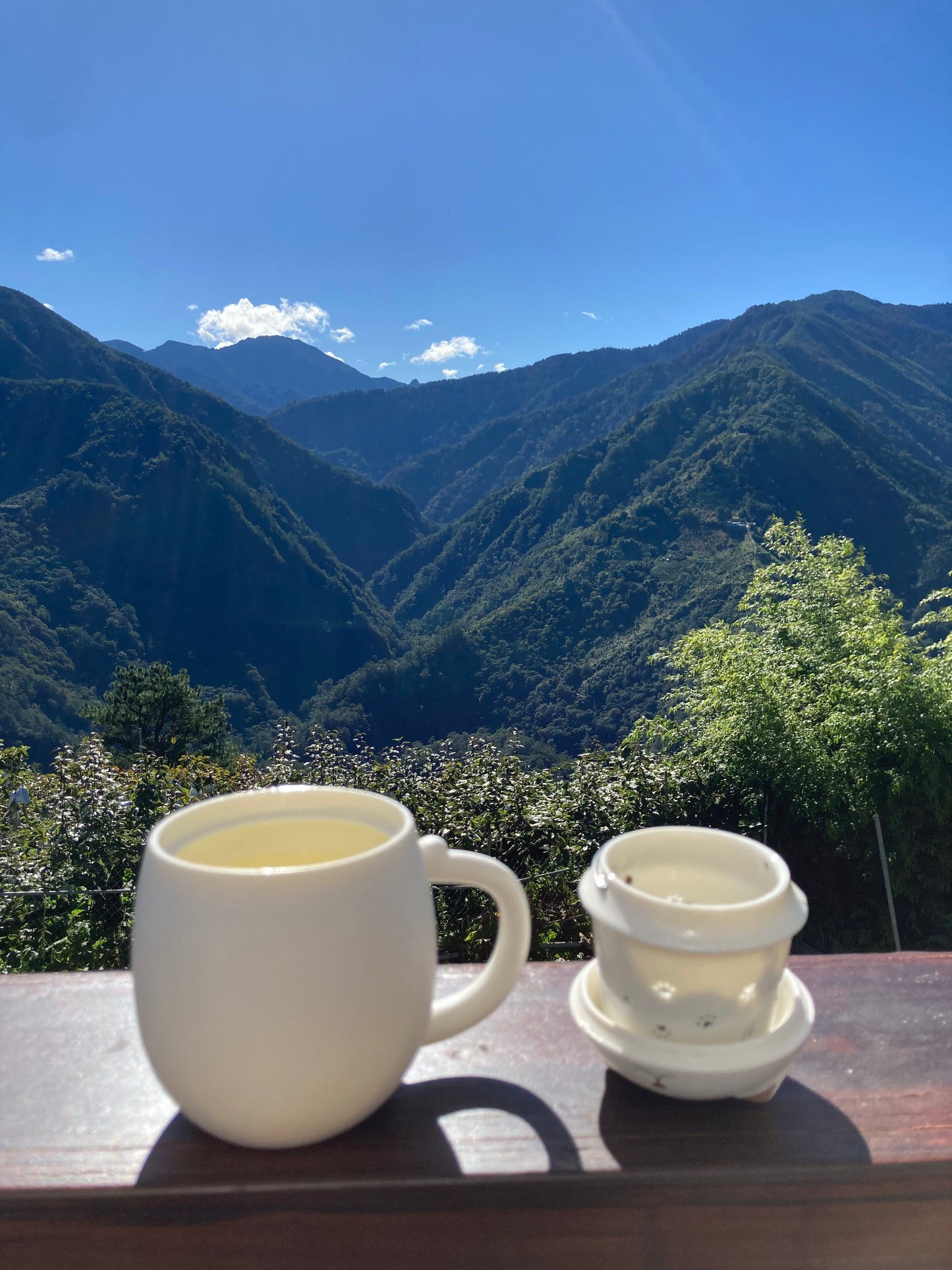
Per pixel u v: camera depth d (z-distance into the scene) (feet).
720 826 13.50
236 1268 1.48
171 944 1.31
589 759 13.23
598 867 1.51
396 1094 1.71
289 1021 1.27
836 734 13.41
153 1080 1.76
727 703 14.67
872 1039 1.87
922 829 12.70
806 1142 1.55
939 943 12.70
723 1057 1.39
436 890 10.12
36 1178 1.47
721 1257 1.51
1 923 9.41
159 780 13.55
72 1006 2.03
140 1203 1.47
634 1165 1.48
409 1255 1.49
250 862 1.63
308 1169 1.49
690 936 1.33
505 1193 1.48
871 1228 1.52
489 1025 1.92
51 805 12.26
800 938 13.34
